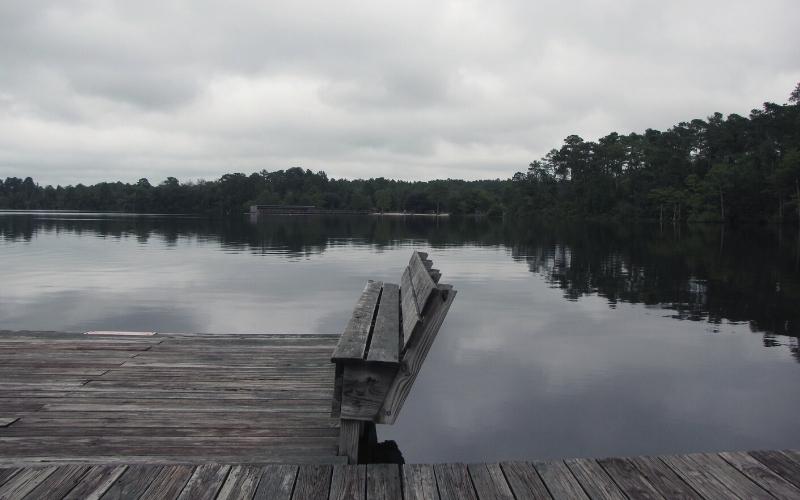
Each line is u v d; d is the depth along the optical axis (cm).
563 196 10138
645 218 8231
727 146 8319
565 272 1698
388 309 453
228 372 507
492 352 747
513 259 2130
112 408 409
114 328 878
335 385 323
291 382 478
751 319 975
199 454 329
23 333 658
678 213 7431
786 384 615
